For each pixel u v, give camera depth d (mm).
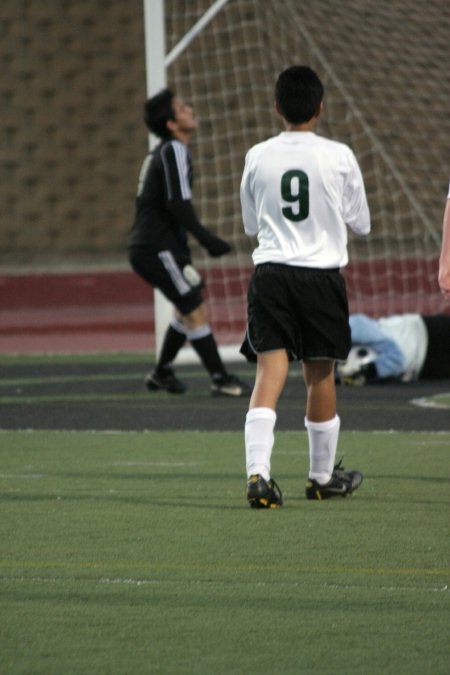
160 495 22906
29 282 91500
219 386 38750
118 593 16188
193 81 88375
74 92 102688
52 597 16000
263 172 21750
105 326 69062
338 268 21750
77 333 67312
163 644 14070
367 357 41938
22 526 20297
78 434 31016
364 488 23484
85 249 103438
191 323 38406
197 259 91500
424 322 43188
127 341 62312
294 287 21328
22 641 14203
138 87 102250
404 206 87688
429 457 27031
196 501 22344
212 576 16969
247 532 19688
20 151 103250
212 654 13703
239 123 90812
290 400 37344
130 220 103375
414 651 13758
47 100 102750
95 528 20094
